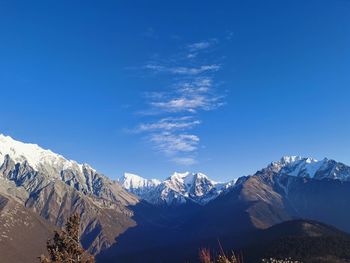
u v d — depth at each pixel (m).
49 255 57.50
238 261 31.62
